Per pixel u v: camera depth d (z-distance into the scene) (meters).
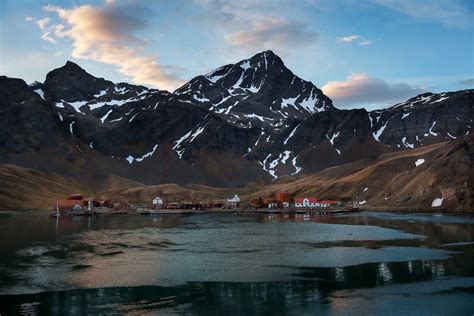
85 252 81.88
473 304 46.84
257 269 65.19
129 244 93.81
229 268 66.12
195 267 67.00
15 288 54.59
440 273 60.53
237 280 58.53
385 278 58.28
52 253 80.69
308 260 71.88
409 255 74.62
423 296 49.81
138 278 59.88
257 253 79.81
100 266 68.06
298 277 59.81
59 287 55.12
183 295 51.47
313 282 56.94
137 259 74.19
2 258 75.25
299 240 98.62
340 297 50.03
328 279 58.38
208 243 95.00
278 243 93.75
